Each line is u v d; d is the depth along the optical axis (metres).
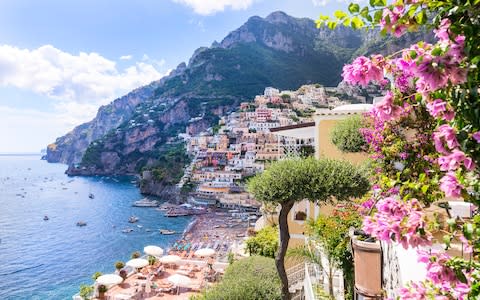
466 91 1.99
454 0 2.00
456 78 1.94
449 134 2.14
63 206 108.00
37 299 39.47
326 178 10.30
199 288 24.27
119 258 56.31
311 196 10.13
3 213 96.75
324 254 10.76
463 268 2.38
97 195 132.88
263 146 127.88
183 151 168.75
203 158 141.75
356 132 12.29
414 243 2.30
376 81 3.00
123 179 187.50
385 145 5.86
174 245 61.62
